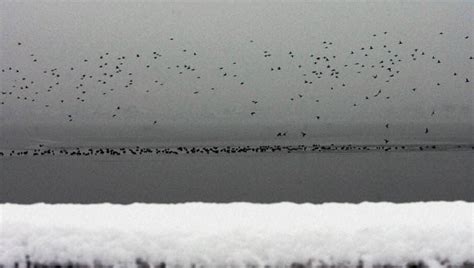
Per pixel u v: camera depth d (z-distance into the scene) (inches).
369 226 73.1
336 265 69.9
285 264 70.2
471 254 69.6
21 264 72.3
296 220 77.8
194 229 73.3
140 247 71.5
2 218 79.4
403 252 70.1
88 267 71.4
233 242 71.5
